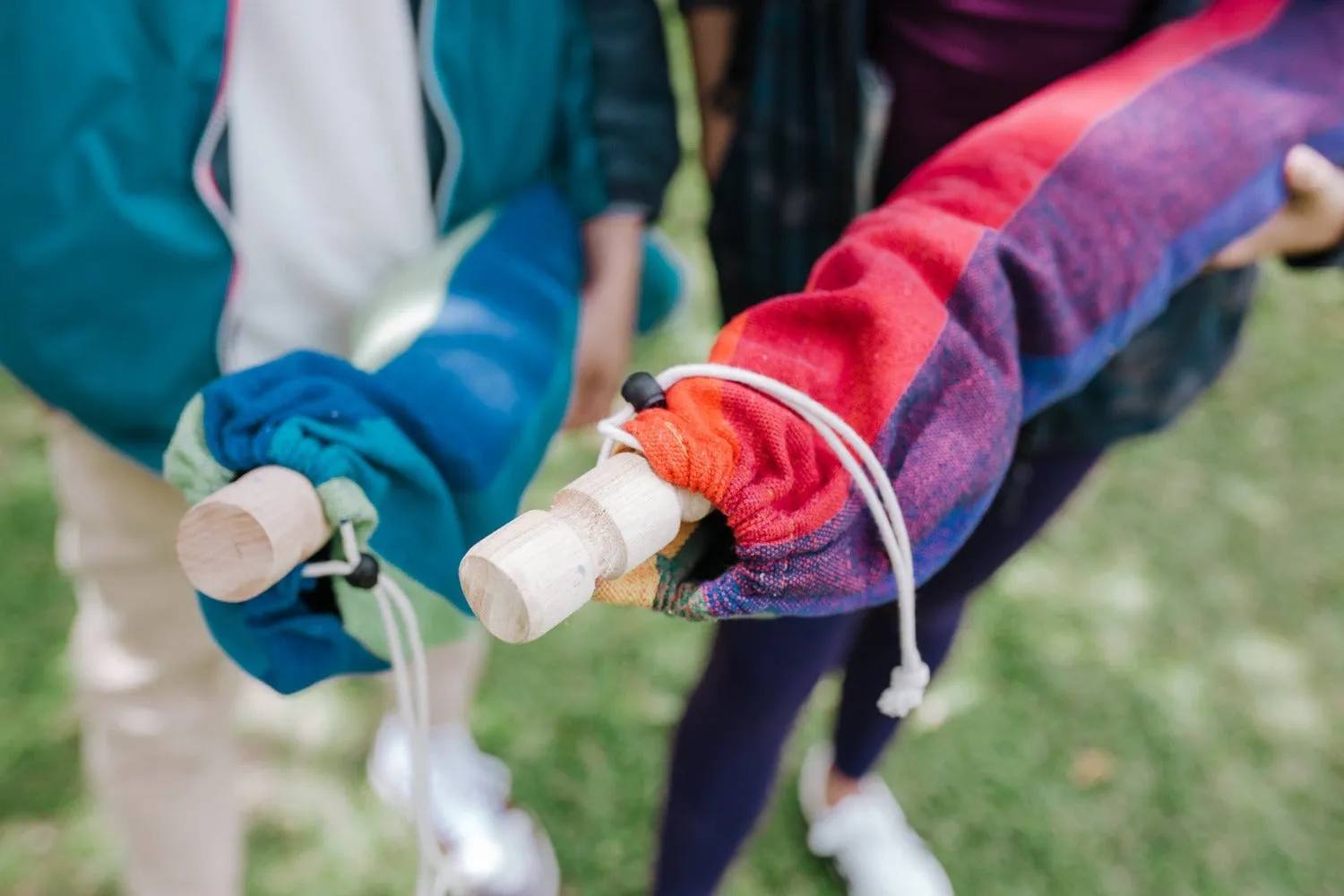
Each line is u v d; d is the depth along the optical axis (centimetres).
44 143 80
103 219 82
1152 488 212
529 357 86
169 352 89
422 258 94
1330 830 163
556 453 202
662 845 130
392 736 158
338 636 70
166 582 103
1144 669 181
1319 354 245
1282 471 217
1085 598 192
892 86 101
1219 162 77
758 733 118
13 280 84
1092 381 105
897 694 68
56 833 150
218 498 58
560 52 98
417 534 73
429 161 94
